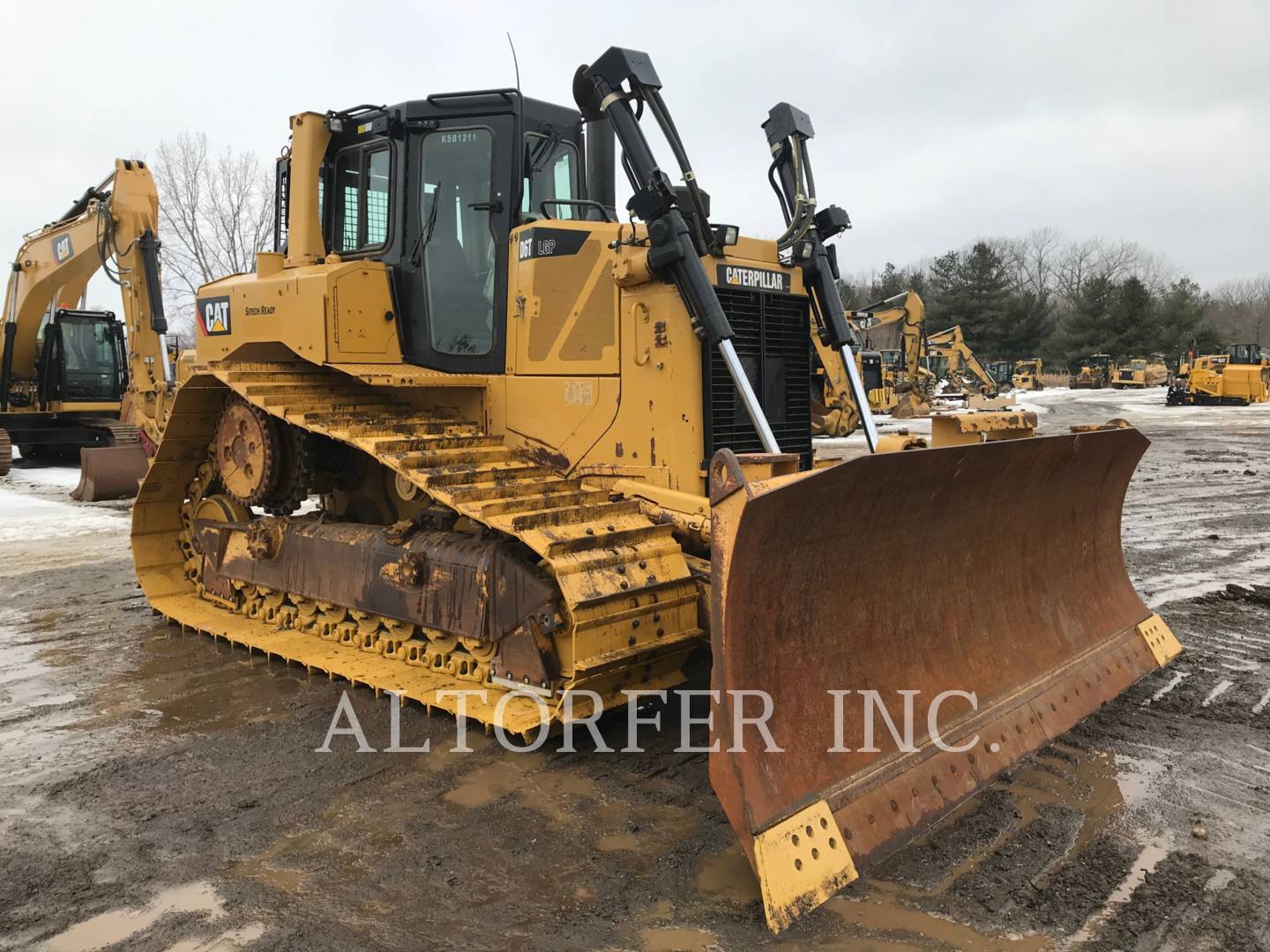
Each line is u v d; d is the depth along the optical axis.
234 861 3.37
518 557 4.42
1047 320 60.28
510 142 5.21
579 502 4.61
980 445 3.82
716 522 3.16
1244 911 2.97
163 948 2.86
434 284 5.54
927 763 3.62
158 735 4.59
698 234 4.62
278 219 6.47
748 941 2.86
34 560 9.16
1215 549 8.83
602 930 2.92
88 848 3.48
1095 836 3.46
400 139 5.54
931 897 3.08
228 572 6.47
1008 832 3.49
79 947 2.87
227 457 6.34
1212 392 34.56
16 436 17.33
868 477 3.38
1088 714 4.50
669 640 4.28
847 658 3.64
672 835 3.52
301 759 4.27
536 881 3.21
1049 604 4.76
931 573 4.07
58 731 4.67
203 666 5.71
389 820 3.67
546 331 5.12
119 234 13.67
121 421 16.97
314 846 3.47
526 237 5.16
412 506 5.97
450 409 5.67
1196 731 4.44
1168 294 65.69
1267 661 5.45
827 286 5.41
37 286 15.80
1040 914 2.97
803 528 3.31
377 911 3.04
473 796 3.87
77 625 6.70
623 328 4.82
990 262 59.38
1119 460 5.04
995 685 4.19
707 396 4.62
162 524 7.15
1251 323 90.31
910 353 28.39
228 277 6.59
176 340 20.08
